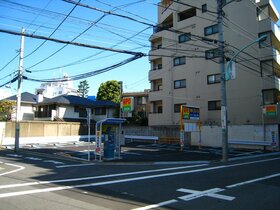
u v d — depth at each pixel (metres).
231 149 27.06
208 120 32.53
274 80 28.61
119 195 8.31
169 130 34.25
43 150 25.59
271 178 11.31
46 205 7.08
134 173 12.77
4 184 9.88
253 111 29.69
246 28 30.72
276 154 23.22
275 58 28.89
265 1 30.03
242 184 10.02
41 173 12.60
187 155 21.44
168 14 38.19
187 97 34.56
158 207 7.05
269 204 7.31
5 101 38.72
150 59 39.31
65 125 37.81
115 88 50.94
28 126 34.22
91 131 40.69
